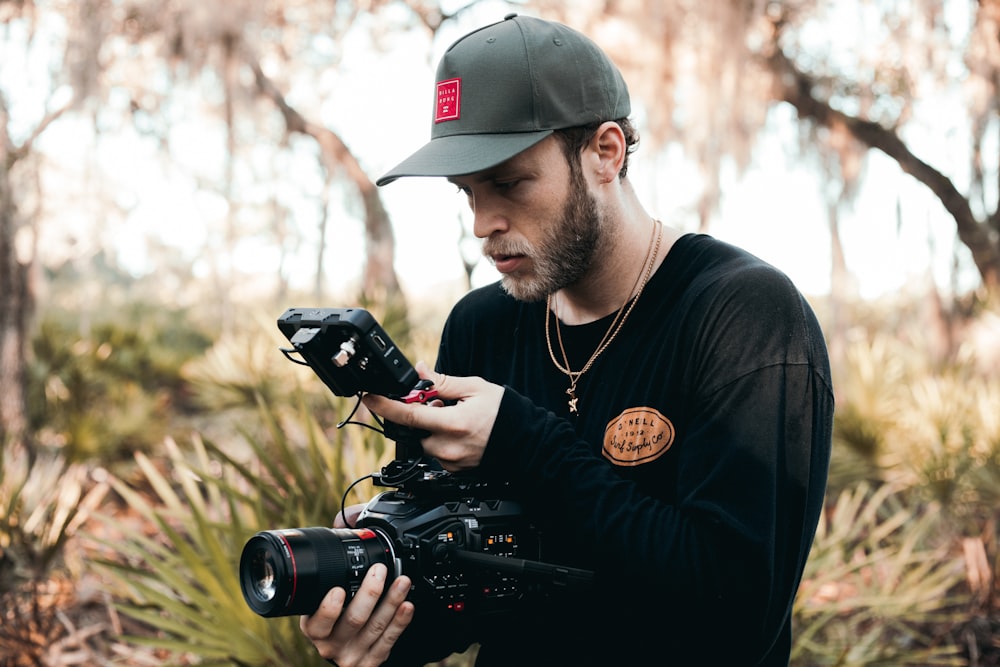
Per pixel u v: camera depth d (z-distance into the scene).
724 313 1.19
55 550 3.89
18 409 6.45
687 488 1.16
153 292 18.80
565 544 1.25
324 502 2.49
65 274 17.59
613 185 1.30
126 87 10.25
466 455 1.19
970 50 7.59
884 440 5.21
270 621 2.26
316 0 10.70
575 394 1.34
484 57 1.22
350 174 11.11
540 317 1.43
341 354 1.11
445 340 1.59
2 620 3.57
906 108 8.16
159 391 10.30
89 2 8.99
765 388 1.15
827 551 3.20
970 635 3.78
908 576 3.61
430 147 1.23
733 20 7.98
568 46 1.23
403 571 1.20
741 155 8.23
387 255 11.16
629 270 1.33
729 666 1.21
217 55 9.44
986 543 4.39
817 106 8.77
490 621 1.28
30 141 8.52
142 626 3.82
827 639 3.35
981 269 8.23
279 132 11.13
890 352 6.18
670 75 8.42
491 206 1.23
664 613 1.23
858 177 8.91
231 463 2.48
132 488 6.09
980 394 5.27
